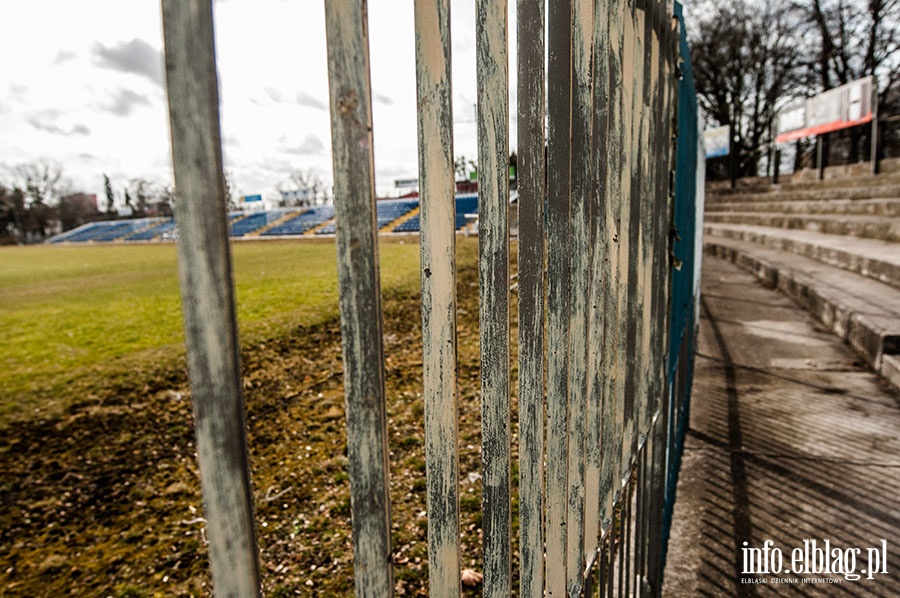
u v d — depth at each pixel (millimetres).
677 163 2326
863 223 12664
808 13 28875
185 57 389
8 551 3729
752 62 33906
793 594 2387
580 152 1010
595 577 2303
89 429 5777
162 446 5324
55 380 7488
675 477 3078
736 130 37406
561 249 945
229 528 448
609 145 1207
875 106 18250
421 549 3312
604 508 1385
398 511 3748
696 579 2482
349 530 3641
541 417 898
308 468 4598
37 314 13781
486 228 737
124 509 4219
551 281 934
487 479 786
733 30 33875
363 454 561
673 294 2488
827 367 5629
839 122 20938
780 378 5305
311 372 7359
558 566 1031
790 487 3250
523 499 896
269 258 26094
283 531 3656
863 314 6164
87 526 4004
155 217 78750
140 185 83875
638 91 1400
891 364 4984
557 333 956
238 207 76812
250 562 468
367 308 547
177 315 12516
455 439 722
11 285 21891
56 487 4602
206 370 419
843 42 28141
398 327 9578
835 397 4742
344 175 511
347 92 508
